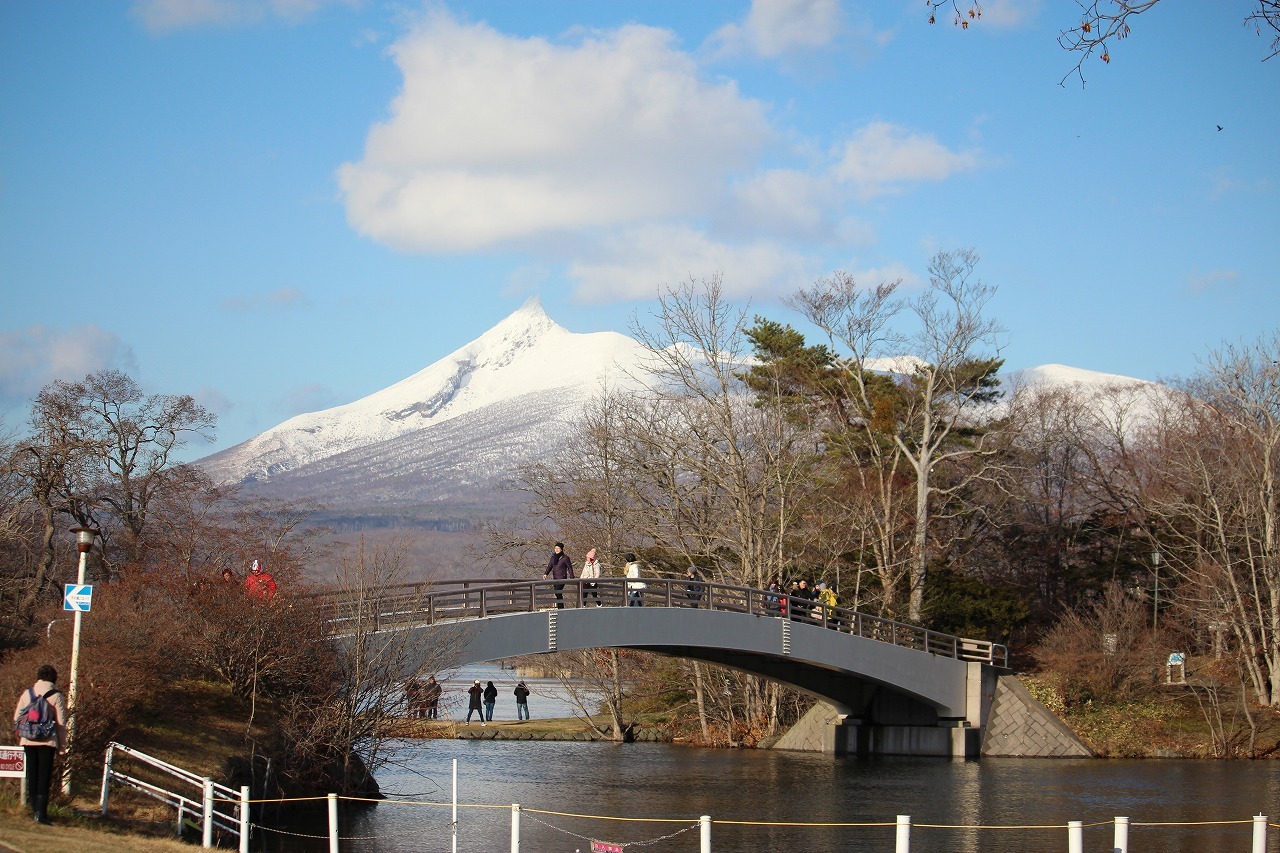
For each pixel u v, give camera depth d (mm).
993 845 32031
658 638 45188
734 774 46469
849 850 31297
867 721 55469
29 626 39594
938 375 69938
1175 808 37906
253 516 49625
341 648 35406
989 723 54875
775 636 49062
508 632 40438
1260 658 59812
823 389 72375
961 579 64688
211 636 32625
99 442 49406
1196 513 64000
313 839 30109
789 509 60719
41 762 21156
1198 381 87688
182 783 26656
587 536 62938
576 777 45094
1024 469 77812
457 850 29672
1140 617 64312
